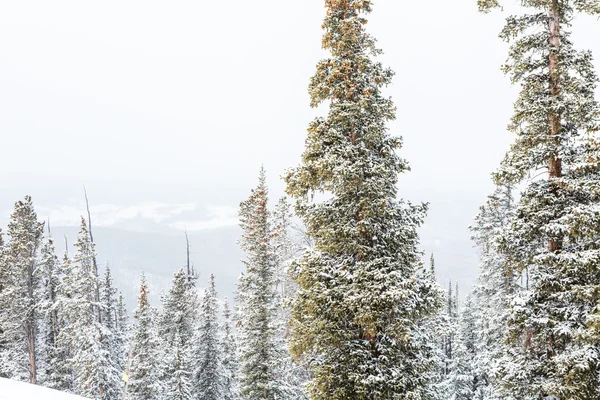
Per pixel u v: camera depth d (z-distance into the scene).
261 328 22.94
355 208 11.46
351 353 10.75
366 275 10.61
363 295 10.36
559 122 11.38
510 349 11.86
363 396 10.38
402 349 11.14
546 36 11.45
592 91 10.59
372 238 11.39
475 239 23.98
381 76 11.78
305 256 11.88
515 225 11.38
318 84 12.17
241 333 24.23
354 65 11.68
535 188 11.38
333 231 11.28
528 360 11.29
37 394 8.33
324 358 11.69
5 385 8.95
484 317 25.41
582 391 9.72
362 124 11.88
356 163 10.96
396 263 11.00
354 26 11.55
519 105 11.74
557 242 11.30
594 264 9.91
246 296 23.81
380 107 11.83
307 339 11.52
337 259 11.92
